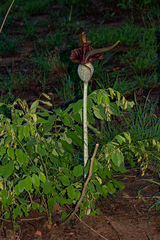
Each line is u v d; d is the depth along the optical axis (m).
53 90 5.08
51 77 5.58
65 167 2.43
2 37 7.64
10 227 2.25
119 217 2.35
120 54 6.40
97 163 2.08
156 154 2.97
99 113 2.23
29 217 2.36
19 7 11.07
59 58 6.01
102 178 2.43
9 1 10.87
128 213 2.39
